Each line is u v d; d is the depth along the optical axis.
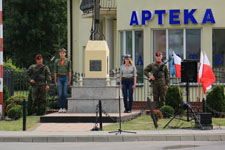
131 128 29.58
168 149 22.28
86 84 36.53
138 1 46.75
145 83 46.28
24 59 92.62
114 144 24.50
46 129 29.84
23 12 91.19
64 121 33.25
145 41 46.50
